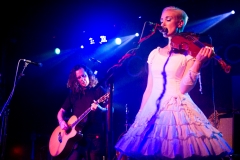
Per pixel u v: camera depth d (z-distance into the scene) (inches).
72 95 204.2
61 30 388.2
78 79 195.9
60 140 199.2
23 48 385.7
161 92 100.7
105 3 345.7
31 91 390.6
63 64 394.9
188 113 94.4
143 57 366.6
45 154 329.1
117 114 372.8
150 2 338.3
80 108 197.0
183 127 90.6
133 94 372.2
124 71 377.7
